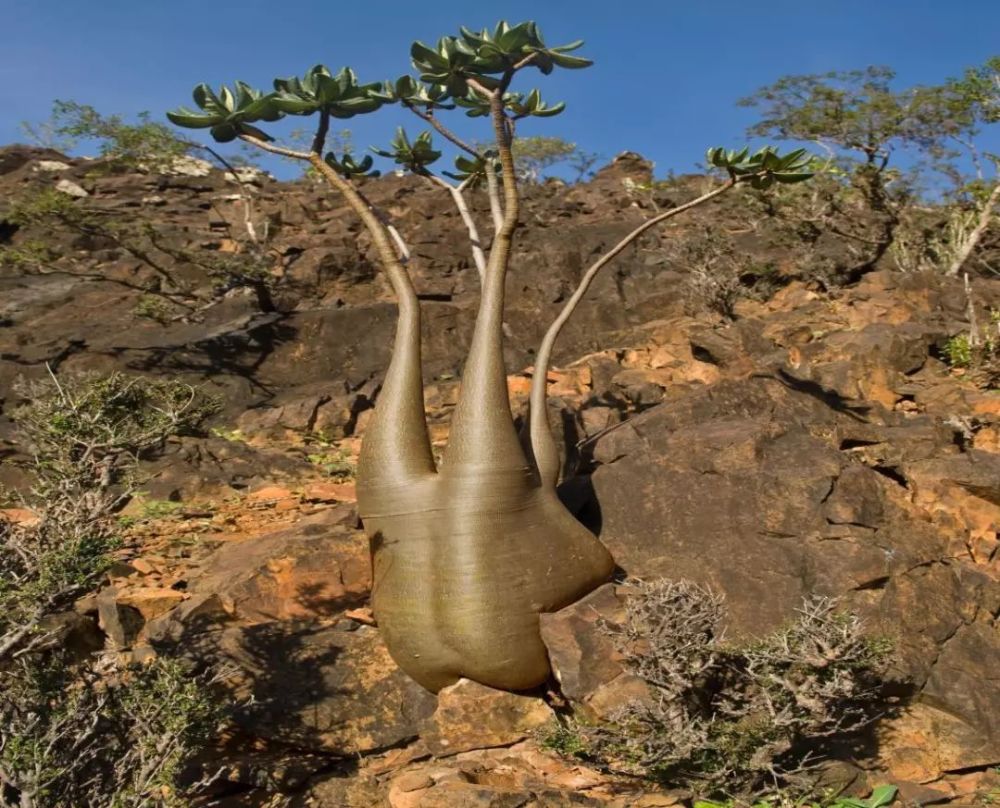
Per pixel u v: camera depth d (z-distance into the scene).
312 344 15.17
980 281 16.53
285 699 6.45
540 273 17.75
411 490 6.63
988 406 10.37
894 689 6.20
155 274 19.05
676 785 5.68
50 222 18.81
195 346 14.88
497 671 6.36
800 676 5.55
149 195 28.86
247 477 11.05
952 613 6.59
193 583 7.91
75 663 6.95
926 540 7.08
